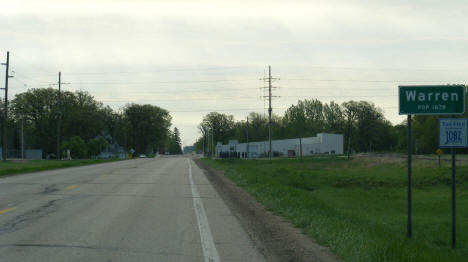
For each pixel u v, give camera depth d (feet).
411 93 34.06
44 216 40.55
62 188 68.23
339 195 110.42
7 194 59.21
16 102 326.03
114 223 37.32
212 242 30.53
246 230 35.53
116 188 69.46
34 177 93.25
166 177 97.96
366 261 25.16
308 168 184.14
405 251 26.81
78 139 304.09
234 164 192.85
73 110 336.70
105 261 24.64
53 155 335.47
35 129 330.34
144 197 57.67
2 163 181.16
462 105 33.58
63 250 27.04
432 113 33.88
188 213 44.21
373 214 79.00
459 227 64.18
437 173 136.77
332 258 26.84
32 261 24.25
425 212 84.28
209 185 79.30
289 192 62.85
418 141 271.90
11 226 35.27
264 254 27.45
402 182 131.34
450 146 33.88
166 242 30.17
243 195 64.08
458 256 37.88
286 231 35.65
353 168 181.37
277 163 213.87
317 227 35.76
